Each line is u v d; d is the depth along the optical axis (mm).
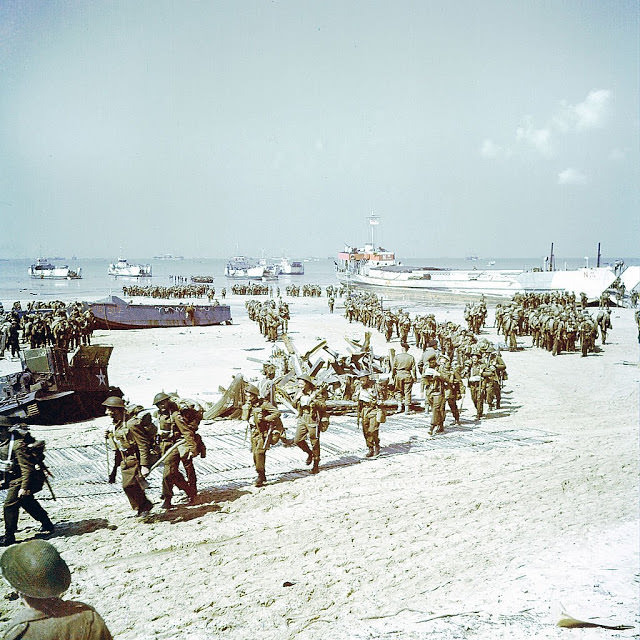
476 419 15094
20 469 7145
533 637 4594
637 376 22234
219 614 5387
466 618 5012
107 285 119062
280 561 6617
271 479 9844
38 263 176750
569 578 5828
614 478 9641
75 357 15516
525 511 8117
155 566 6508
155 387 20438
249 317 51000
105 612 5449
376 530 7531
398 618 5137
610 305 58531
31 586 2293
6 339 29562
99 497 8984
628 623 4758
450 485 9438
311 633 4941
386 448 11914
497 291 74750
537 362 26484
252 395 9414
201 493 9109
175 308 44906
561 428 13898
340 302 69000
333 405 15523
